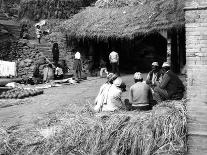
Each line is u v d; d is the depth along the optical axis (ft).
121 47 78.18
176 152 20.74
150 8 71.00
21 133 26.00
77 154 22.77
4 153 23.79
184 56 65.72
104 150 22.48
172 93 28.81
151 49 78.18
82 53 76.64
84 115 26.86
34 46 73.82
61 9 86.22
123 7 76.48
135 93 27.81
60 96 44.04
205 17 19.90
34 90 46.85
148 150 21.35
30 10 86.17
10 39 74.69
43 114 33.04
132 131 22.44
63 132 24.45
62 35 79.20
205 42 19.85
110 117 24.75
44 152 23.34
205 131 19.15
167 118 22.49
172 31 64.90
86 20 76.23
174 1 67.72
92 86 53.11
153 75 36.42
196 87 19.72
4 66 58.34
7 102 41.04
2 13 89.15
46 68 61.67
